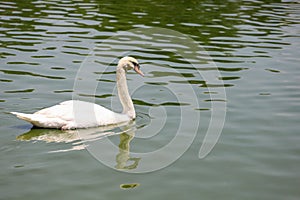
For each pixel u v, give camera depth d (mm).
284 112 11922
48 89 13430
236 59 16969
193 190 8273
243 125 11117
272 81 14531
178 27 21578
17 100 12438
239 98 13016
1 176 8531
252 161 9359
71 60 16219
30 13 23297
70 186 8305
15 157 9297
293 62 16641
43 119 10586
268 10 26516
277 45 19000
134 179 8648
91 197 7965
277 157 9508
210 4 27891
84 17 22828
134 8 25641
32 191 8078
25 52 16875
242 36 20406
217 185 8453
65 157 9398
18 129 10680
